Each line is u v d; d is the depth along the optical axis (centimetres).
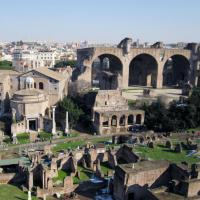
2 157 7400
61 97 11094
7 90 11025
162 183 5372
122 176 5166
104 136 9581
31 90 10125
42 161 6906
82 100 11169
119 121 10019
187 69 16150
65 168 6812
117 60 14875
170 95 13300
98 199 5481
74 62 19925
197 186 4619
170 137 8606
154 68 15550
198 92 11081
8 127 9688
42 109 9988
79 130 10062
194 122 9706
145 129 10038
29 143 8812
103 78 14088
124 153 7125
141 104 11294
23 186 5888
